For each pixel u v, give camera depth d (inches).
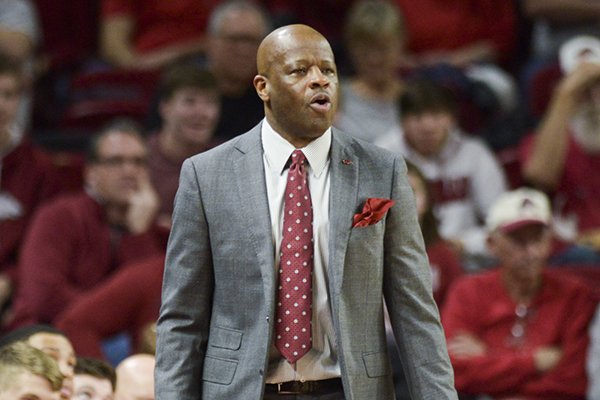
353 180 349.1
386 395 349.1
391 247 350.9
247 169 350.3
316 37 343.0
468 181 724.0
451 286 617.6
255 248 343.3
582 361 591.8
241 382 343.6
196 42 876.0
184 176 354.9
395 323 352.2
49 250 641.0
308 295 344.2
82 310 587.5
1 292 668.7
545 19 901.2
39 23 906.1
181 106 694.5
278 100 341.1
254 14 761.0
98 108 815.1
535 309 602.2
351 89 777.6
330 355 349.7
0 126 698.2
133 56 874.8
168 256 355.3
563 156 705.0
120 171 656.4
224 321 350.0
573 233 701.3
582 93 705.6
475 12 896.9
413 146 719.7
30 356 386.0
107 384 438.3
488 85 818.8
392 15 773.3
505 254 599.5
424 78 799.7
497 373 583.2
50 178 713.6
